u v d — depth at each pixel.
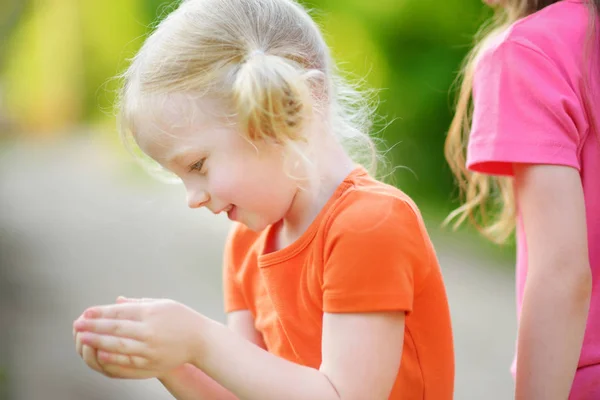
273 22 1.68
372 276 1.62
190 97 1.64
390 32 7.53
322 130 1.69
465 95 1.98
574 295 1.71
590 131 1.75
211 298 5.20
